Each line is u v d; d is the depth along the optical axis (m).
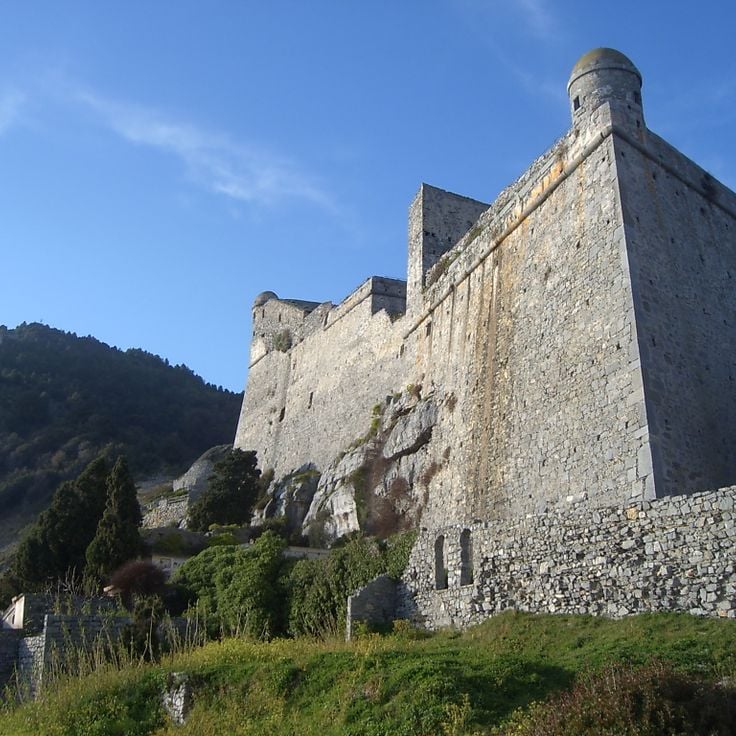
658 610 17.14
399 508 35.94
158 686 19.17
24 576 38.09
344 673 16.12
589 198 28.02
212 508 48.69
